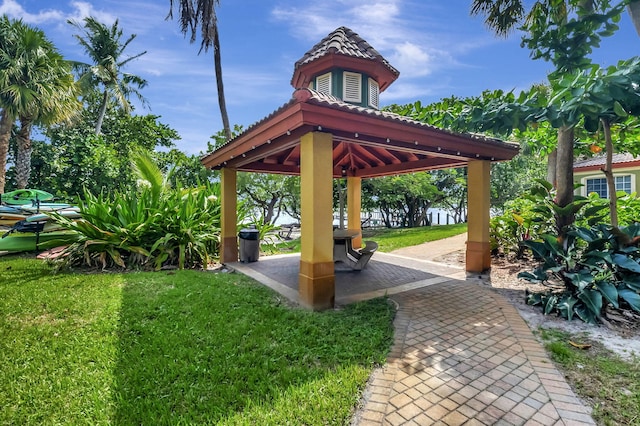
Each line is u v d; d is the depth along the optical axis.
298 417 2.29
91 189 16.81
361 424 2.24
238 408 2.41
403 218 24.25
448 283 6.12
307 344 3.43
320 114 4.18
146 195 8.40
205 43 13.78
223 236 8.21
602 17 4.39
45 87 13.23
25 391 2.63
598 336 3.63
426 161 8.12
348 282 6.29
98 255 7.38
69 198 14.74
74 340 3.55
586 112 4.50
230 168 8.22
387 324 3.98
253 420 2.27
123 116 24.33
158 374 2.87
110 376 2.84
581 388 2.65
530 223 7.48
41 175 16.98
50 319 4.18
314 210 4.54
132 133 23.95
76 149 16.92
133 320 4.11
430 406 2.43
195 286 5.70
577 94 4.32
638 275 4.16
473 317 4.28
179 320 4.14
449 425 2.23
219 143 17.44
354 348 3.33
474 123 5.72
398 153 7.84
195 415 2.33
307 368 2.95
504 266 7.38
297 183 17.70
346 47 7.25
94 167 16.94
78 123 18.69
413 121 5.06
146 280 6.08
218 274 6.91
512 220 8.10
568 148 5.88
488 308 4.63
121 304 4.70
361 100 7.32
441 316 4.33
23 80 12.94
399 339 3.60
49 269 7.11
